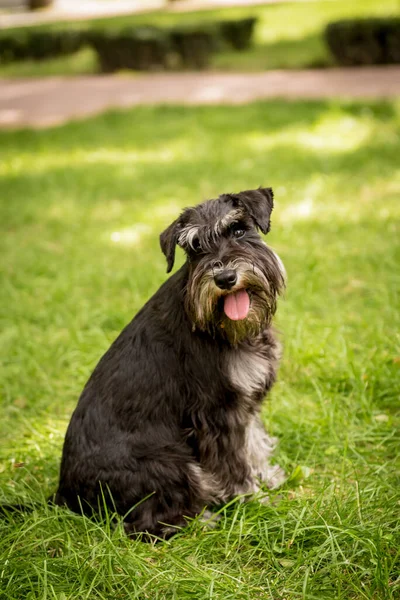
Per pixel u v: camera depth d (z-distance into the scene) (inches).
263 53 1018.7
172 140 573.9
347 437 194.7
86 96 840.3
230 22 1049.5
